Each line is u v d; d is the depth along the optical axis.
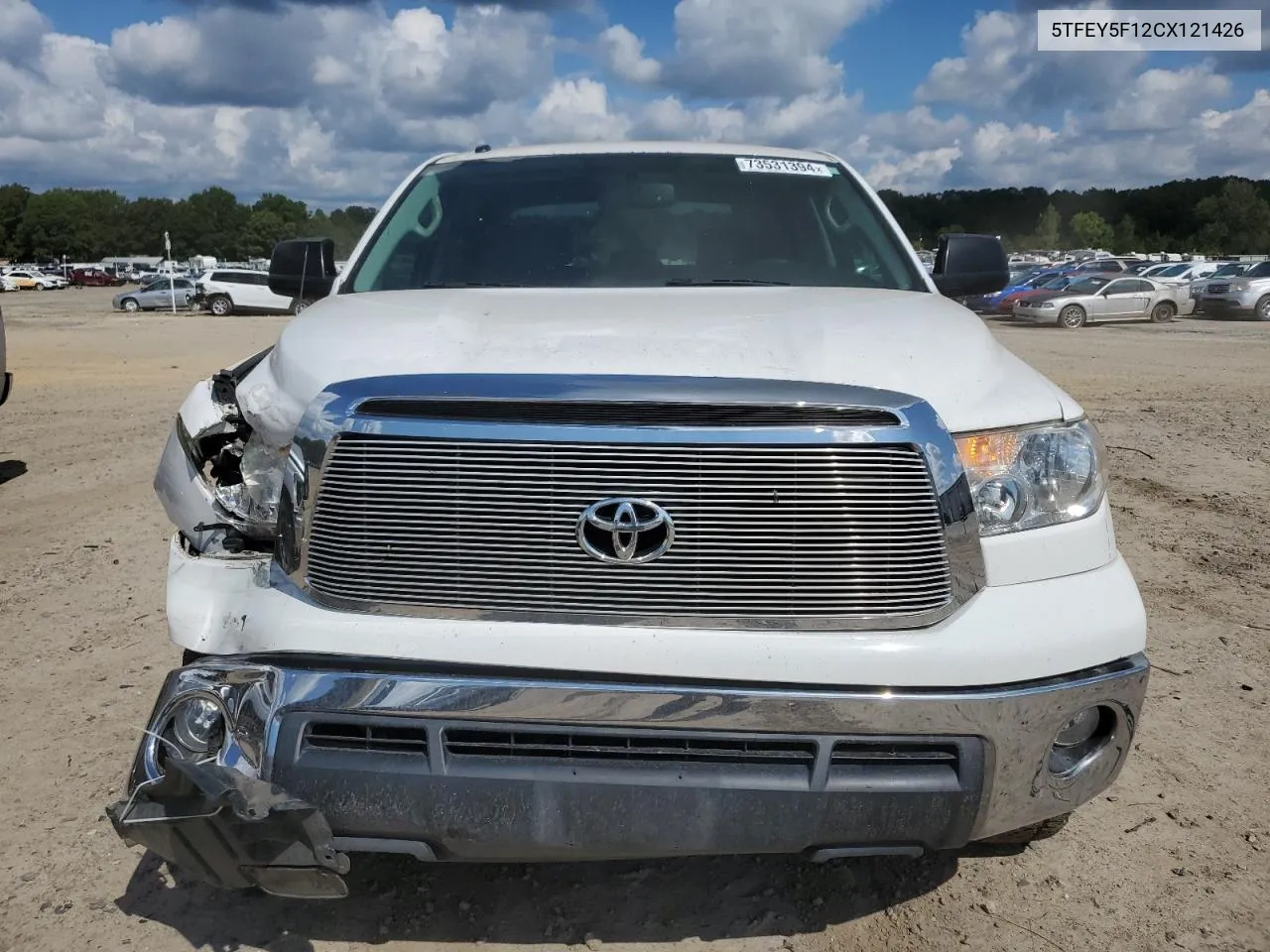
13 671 4.11
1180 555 5.68
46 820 3.04
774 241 3.64
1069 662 2.25
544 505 2.18
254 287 36.66
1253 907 2.65
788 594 2.17
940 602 2.21
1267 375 15.01
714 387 2.18
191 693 2.24
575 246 3.60
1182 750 3.47
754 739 2.15
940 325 2.72
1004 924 2.60
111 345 22.06
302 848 2.14
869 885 2.78
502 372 2.27
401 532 2.23
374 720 2.17
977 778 2.20
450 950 2.52
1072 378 14.67
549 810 2.17
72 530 6.32
